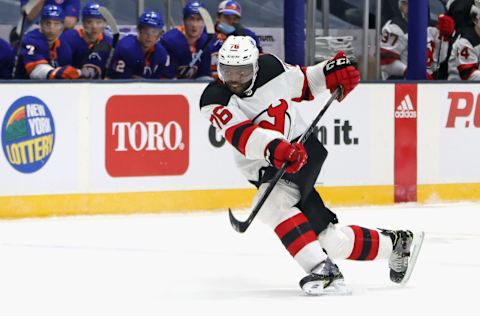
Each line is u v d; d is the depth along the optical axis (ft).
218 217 55.88
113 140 56.13
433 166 62.64
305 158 32.30
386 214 57.41
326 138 59.98
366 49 71.97
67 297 33.86
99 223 53.36
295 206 34.37
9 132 54.29
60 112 55.21
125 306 32.04
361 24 73.10
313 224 34.47
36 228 51.47
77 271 39.32
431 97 62.34
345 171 60.49
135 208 56.70
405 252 35.17
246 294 34.12
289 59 61.36
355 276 37.83
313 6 68.23
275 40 72.13
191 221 54.29
